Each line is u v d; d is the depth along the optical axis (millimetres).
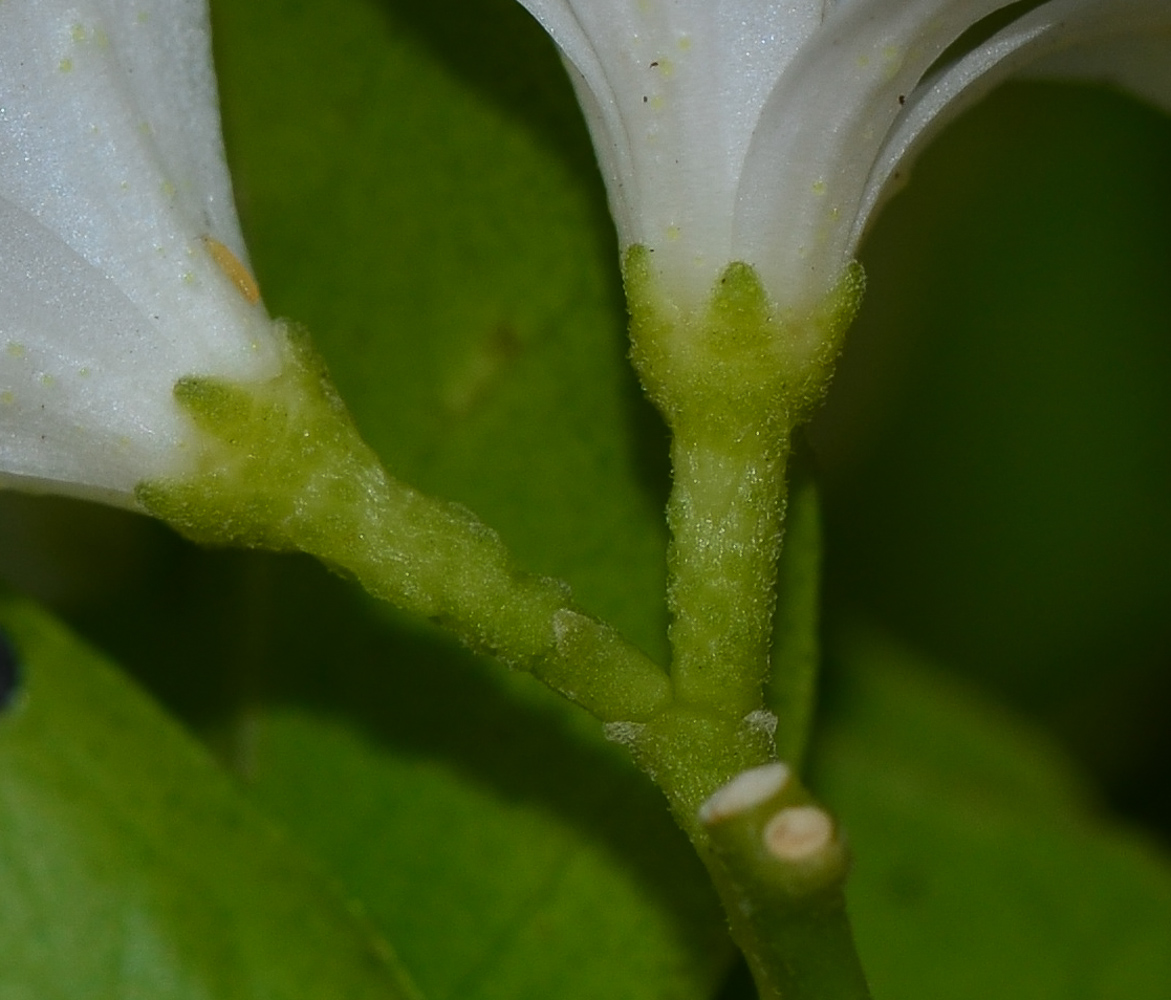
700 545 60
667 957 64
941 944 70
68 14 59
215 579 67
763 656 60
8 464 60
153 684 68
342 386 66
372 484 61
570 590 61
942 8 58
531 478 65
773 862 57
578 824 65
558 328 65
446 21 65
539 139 65
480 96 65
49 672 62
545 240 65
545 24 60
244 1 66
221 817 62
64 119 60
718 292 60
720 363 60
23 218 59
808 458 62
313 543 60
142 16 60
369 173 66
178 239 60
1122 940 70
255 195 66
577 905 64
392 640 66
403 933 65
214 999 62
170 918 62
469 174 65
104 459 60
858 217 60
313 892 62
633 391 65
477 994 64
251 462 60
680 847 64
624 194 60
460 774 65
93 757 62
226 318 60
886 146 60
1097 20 61
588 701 60
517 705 65
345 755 66
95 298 60
